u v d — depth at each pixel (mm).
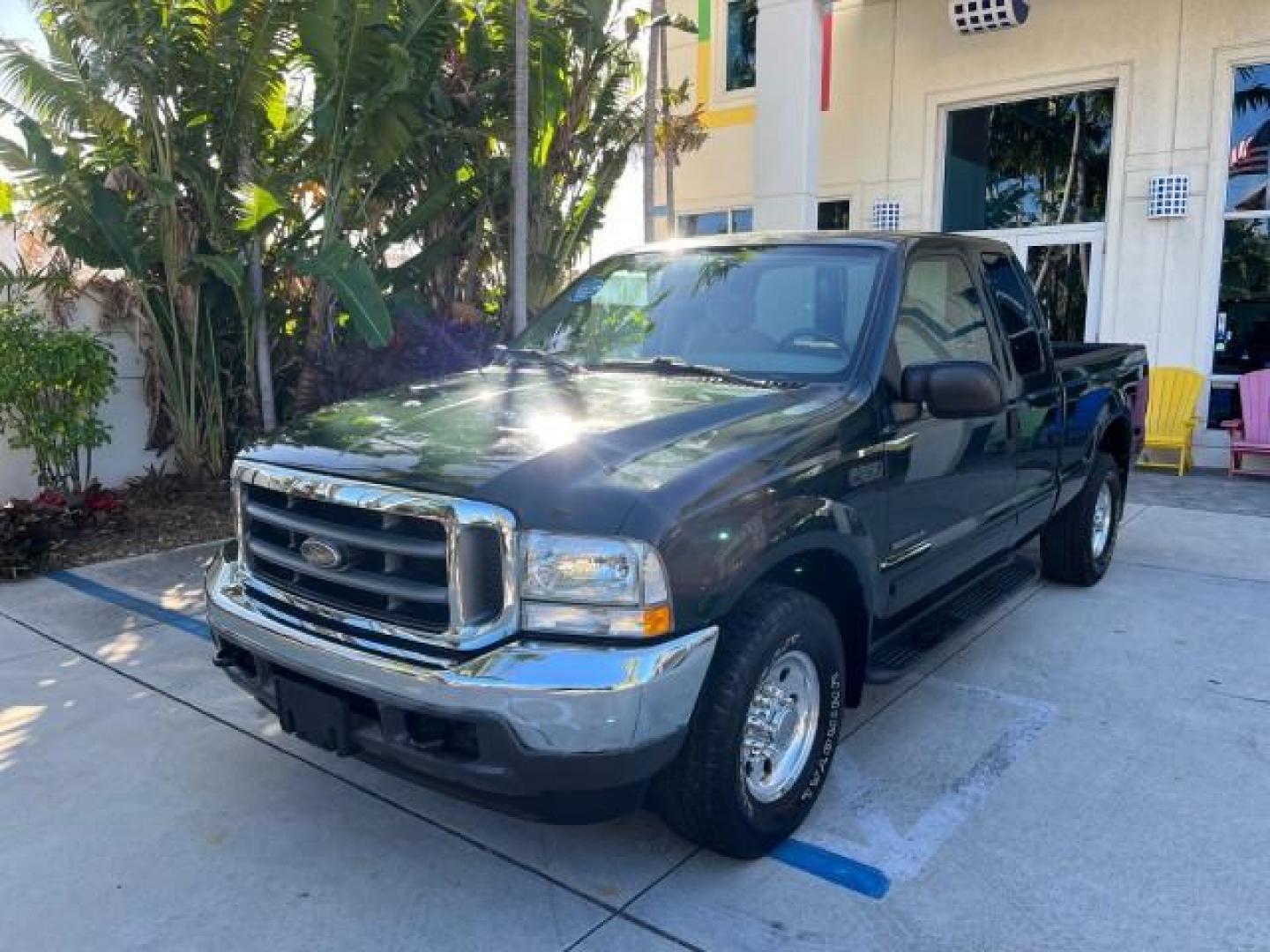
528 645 2654
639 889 3104
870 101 12383
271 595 3229
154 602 6027
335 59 8047
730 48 13609
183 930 2920
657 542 2672
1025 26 11172
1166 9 10297
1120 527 7887
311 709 3018
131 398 9078
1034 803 3615
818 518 3193
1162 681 4758
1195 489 9453
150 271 8672
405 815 3551
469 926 2934
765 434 3178
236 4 7801
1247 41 9930
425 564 2799
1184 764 3912
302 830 3455
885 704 4496
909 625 4238
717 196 13852
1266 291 10258
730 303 4184
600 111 10977
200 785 3764
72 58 7957
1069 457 5539
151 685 4727
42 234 8672
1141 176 10633
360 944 2854
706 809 3012
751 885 3119
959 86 11703
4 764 3930
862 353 3703
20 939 2881
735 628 3027
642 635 2666
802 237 4383
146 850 3334
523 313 9117
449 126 9133
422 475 2816
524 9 8711
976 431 4309
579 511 2676
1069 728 4246
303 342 9594
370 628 2893
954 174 12102
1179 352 10633
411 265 9625
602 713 2586
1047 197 11516
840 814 3543
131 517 8109
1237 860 3242
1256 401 9875
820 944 2840
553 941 2863
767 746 3193
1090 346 6867
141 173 8227
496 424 3193
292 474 3096
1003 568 5461
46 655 5129
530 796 2668
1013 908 2998
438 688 2652
